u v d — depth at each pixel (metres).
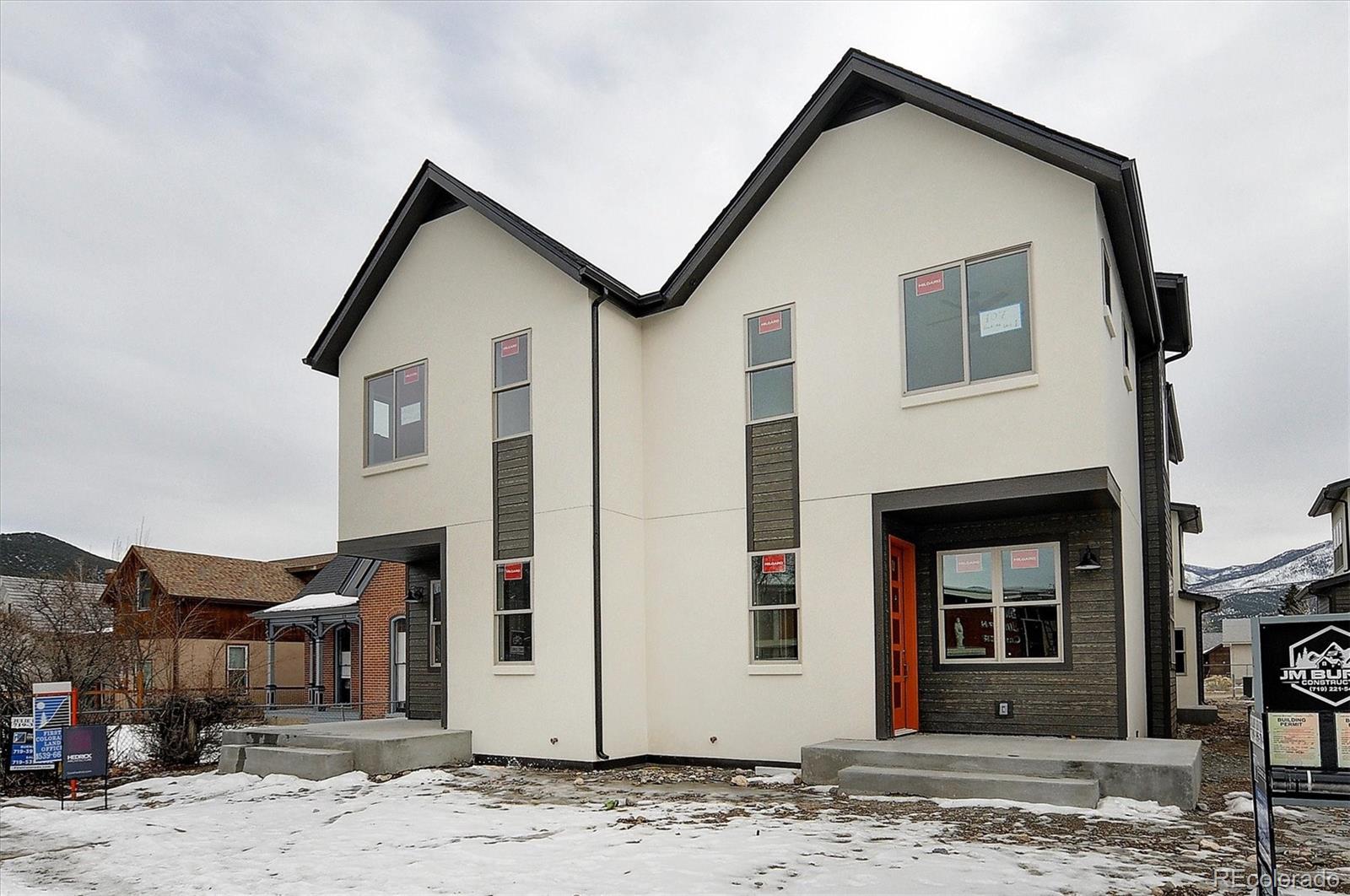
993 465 11.20
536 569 13.74
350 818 10.16
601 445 13.52
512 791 11.40
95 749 12.38
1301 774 6.75
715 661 13.22
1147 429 15.30
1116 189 10.79
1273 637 6.95
